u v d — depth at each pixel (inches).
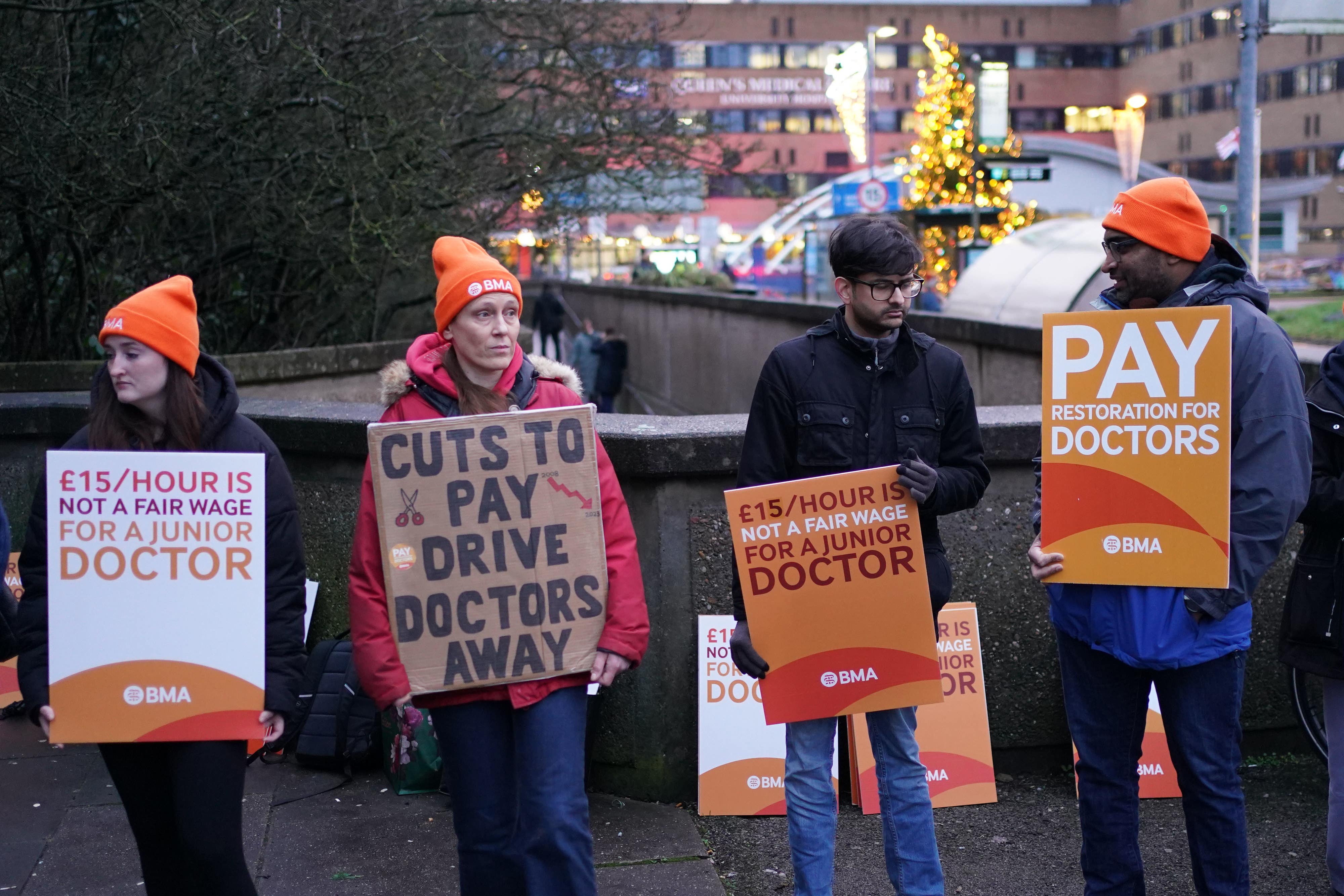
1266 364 115.0
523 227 500.7
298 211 364.8
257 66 346.6
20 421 215.8
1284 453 113.0
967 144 1023.6
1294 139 2554.1
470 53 440.5
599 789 170.1
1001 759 174.7
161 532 106.0
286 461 193.6
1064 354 118.4
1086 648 122.7
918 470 117.4
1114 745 122.6
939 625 168.6
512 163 462.0
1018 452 168.4
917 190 1058.7
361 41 367.9
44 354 365.7
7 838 152.0
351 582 113.4
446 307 113.6
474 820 113.3
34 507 107.7
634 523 166.1
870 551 120.7
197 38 332.2
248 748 109.7
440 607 111.9
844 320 121.1
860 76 1402.6
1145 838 154.4
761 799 162.4
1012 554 171.9
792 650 121.6
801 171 3127.5
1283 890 139.9
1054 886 142.0
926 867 124.0
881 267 115.6
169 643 105.8
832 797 124.6
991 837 155.3
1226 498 114.4
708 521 165.5
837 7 3125.0
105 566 105.7
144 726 105.3
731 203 2992.1
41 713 105.3
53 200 326.3
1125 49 3157.0
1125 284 123.4
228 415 109.6
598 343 742.5
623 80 482.6
